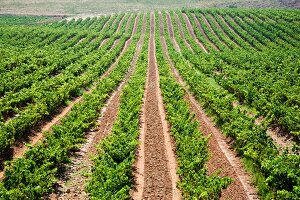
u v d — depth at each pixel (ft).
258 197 50.85
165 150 67.10
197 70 142.72
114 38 214.28
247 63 138.62
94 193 48.93
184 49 183.42
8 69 118.93
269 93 97.35
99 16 300.20
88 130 76.54
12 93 88.74
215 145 68.08
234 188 52.60
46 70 119.55
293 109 81.92
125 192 49.62
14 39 190.39
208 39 215.51
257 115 77.82
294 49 172.76
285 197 46.52
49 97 84.79
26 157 58.08
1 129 64.23
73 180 56.80
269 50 173.27
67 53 163.73
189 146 61.82
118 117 78.54
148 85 118.42
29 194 47.83
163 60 152.15
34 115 72.64
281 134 74.13
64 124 71.46
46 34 209.56
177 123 72.02
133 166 60.70
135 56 174.40
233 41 208.64
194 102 98.84
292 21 233.76
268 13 255.70
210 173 58.08
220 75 119.34
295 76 114.21
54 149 59.11
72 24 261.44
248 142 62.23
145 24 260.62
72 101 97.81
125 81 126.62
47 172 52.85
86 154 65.82
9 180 50.29
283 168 50.70
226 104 82.99
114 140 63.46
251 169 57.36
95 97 91.45
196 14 274.57
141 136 73.51
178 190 53.93
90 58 149.89
